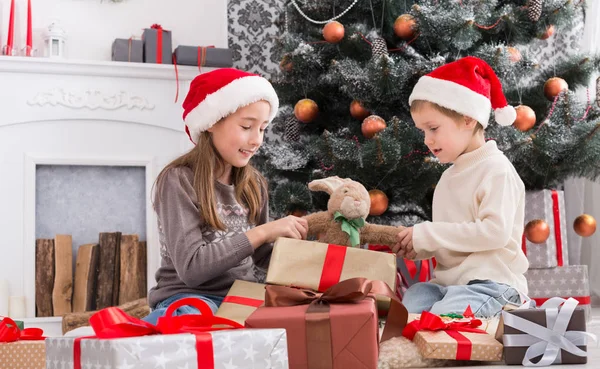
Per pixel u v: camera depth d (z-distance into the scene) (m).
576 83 2.85
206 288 1.62
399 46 2.68
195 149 1.72
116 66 2.81
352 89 2.53
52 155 2.74
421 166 2.46
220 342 0.88
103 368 0.82
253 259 1.81
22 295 2.64
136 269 2.78
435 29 2.49
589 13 3.21
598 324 2.51
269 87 1.72
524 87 2.81
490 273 1.77
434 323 1.37
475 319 1.47
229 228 1.67
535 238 2.57
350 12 2.80
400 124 2.45
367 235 1.83
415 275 2.24
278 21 3.19
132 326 0.90
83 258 2.73
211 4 3.16
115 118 2.83
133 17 3.06
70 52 2.97
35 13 2.94
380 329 1.50
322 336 1.16
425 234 1.78
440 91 1.87
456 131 1.89
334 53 2.76
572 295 2.60
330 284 1.43
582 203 3.28
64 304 2.68
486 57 2.43
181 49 2.89
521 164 2.66
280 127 3.29
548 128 2.46
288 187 2.63
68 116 2.77
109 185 2.82
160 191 1.64
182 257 1.53
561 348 1.27
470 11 2.47
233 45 3.34
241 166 1.71
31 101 2.73
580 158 2.49
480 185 1.81
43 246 2.69
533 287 2.62
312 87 2.80
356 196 1.74
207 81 1.69
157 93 2.88
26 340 1.43
